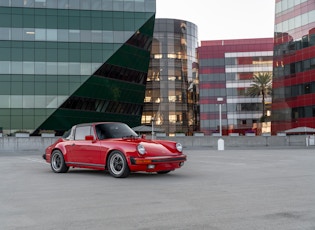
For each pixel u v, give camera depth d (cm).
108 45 5681
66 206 593
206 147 3931
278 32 7019
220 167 1277
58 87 5484
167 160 960
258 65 10319
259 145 4288
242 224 466
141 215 523
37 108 5406
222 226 457
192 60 9719
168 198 654
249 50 10381
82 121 5697
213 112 10275
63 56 5531
